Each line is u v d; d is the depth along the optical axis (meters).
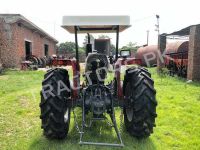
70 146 3.62
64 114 3.73
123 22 3.71
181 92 8.31
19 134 4.17
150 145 3.69
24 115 5.33
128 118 4.07
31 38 22.00
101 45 5.97
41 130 4.32
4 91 8.22
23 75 13.51
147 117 3.64
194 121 4.96
